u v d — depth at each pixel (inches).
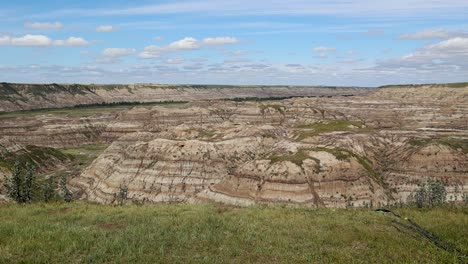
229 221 867.4
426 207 1139.9
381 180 4311.0
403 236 778.8
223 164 4621.1
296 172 3804.1
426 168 4471.0
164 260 641.0
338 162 3939.5
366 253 687.7
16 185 2492.6
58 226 816.9
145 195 4306.1
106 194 4441.4
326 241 747.4
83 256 655.8
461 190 4220.0
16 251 666.2
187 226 823.1
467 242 746.2
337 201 3641.7
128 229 794.2
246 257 664.4
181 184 4375.0
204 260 639.1
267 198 3668.8
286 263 643.5
